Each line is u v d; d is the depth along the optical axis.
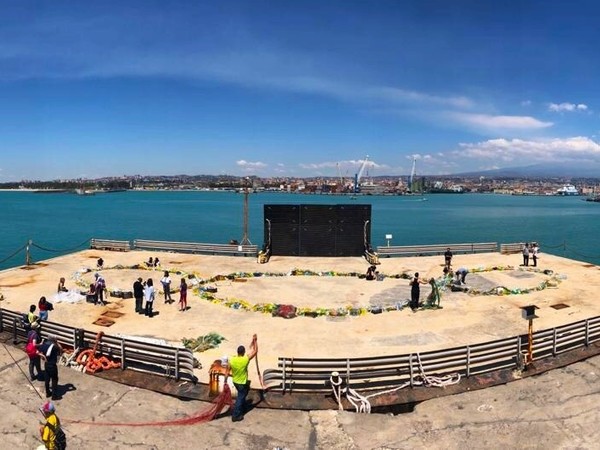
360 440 11.13
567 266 32.56
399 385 13.51
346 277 29.03
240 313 21.25
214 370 12.77
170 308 22.02
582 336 16.16
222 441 11.02
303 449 10.78
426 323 19.89
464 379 13.94
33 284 26.53
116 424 11.62
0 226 102.00
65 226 102.62
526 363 14.73
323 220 35.34
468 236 90.62
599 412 12.19
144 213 148.00
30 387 13.44
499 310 21.80
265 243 36.16
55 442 9.52
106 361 14.68
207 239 79.88
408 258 35.31
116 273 29.59
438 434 11.36
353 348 17.02
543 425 11.69
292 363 13.16
